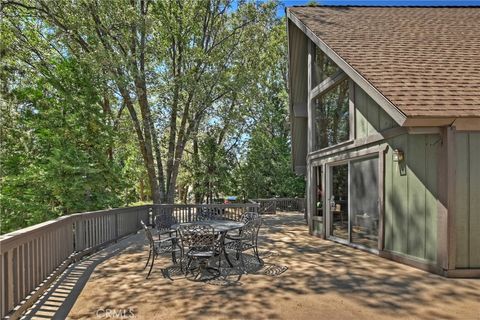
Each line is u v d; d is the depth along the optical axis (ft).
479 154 16.97
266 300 13.71
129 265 20.30
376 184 22.62
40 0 39.75
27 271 13.60
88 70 36.65
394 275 17.16
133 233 34.83
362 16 32.81
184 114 51.26
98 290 15.42
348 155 26.02
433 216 17.57
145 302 13.71
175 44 49.88
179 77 46.96
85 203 33.88
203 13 51.47
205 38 54.39
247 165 75.41
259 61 59.16
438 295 14.12
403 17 32.32
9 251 11.73
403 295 14.15
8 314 11.62
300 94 41.70
